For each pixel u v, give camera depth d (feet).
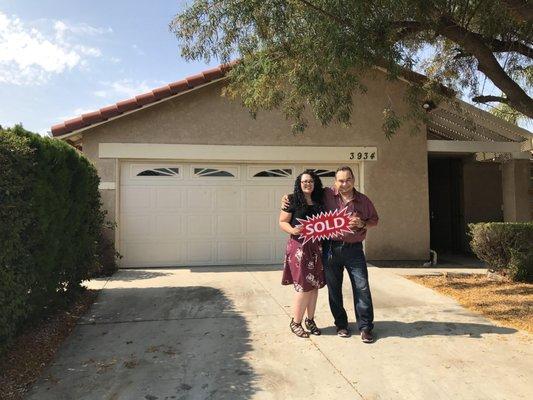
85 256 23.02
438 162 48.91
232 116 33.50
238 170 34.27
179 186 33.53
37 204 15.72
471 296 23.62
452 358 15.40
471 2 23.66
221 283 26.89
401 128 35.55
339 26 19.74
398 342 16.90
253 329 18.43
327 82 21.80
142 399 12.70
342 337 17.43
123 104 31.14
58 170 17.89
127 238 32.78
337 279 17.65
